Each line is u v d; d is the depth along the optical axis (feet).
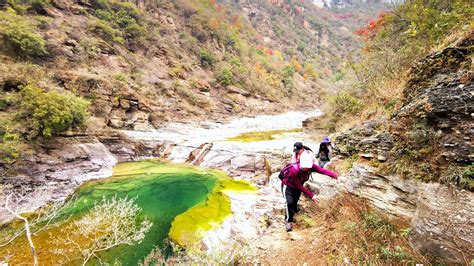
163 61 106.01
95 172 35.27
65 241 17.39
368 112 20.51
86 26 81.92
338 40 355.77
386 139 12.52
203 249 16.60
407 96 12.56
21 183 26.66
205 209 23.29
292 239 14.06
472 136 8.15
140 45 102.01
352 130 17.57
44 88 40.16
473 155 7.97
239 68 137.18
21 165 28.27
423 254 8.93
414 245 9.34
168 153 47.09
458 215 8.04
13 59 49.73
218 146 43.68
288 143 42.86
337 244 11.71
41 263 15.25
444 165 8.89
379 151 12.68
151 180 33.04
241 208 22.54
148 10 128.06
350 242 11.35
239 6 286.25
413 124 10.55
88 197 26.86
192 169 38.73
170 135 56.95
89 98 54.39
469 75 8.69
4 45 49.98
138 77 80.18
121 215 17.70
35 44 53.93
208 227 19.65
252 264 12.73
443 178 8.66
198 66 123.65
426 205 9.17
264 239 15.02
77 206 24.26
